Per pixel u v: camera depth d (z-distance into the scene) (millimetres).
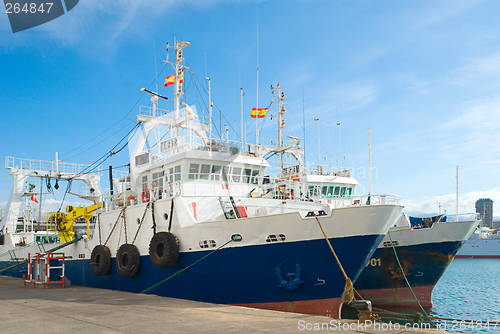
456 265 56469
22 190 30125
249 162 19234
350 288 12648
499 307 22109
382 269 19859
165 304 13242
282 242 13469
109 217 19828
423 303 20625
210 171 18297
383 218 12961
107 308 12047
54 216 24750
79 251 22391
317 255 13102
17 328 8758
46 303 13359
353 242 12844
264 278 13750
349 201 26984
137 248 17453
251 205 17031
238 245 14172
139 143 21609
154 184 19062
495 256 69188
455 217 22500
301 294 13359
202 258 14914
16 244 30266
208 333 8211
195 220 15453
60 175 29625
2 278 27547
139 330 8516
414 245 20250
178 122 20969
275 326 9000
